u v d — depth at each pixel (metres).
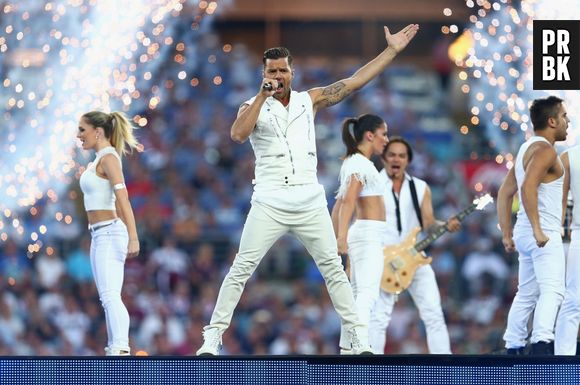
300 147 25.09
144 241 54.09
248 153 62.62
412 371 23.88
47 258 52.66
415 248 30.95
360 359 23.91
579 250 27.17
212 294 52.22
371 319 30.70
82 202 54.38
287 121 25.09
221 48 67.00
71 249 53.25
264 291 52.72
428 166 61.22
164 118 62.88
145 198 58.03
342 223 28.22
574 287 27.22
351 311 25.45
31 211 53.59
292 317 50.38
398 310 48.97
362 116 28.73
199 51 65.69
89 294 51.25
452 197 58.12
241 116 24.56
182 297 51.69
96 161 27.53
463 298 51.88
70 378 24.05
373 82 67.81
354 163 28.39
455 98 67.19
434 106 67.19
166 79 63.88
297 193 24.97
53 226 53.59
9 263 51.97
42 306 50.41
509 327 28.38
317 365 23.91
